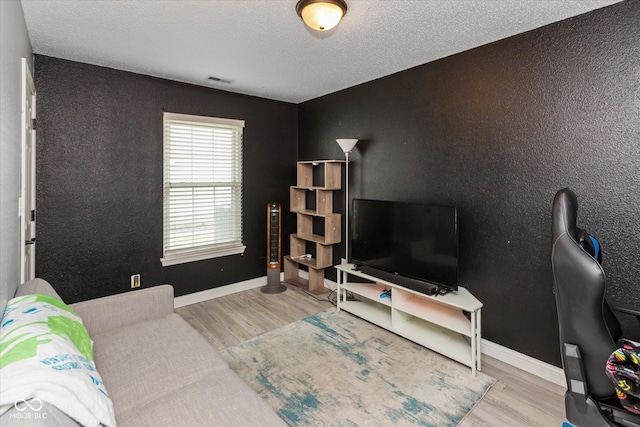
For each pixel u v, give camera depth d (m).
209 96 3.60
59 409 0.91
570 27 2.03
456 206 2.67
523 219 2.29
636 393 1.09
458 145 2.64
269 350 2.56
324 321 3.09
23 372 0.90
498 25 2.14
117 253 3.09
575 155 2.04
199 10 1.96
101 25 2.14
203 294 3.65
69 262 2.84
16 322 1.16
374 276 2.94
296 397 2.00
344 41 2.39
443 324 2.43
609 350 1.17
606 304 1.49
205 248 3.67
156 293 2.13
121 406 1.28
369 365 2.35
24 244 1.98
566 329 1.24
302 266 4.40
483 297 2.53
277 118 4.20
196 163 3.56
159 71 3.06
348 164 3.67
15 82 1.67
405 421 1.80
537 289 2.24
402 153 3.08
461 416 1.84
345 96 3.66
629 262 1.87
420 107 2.90
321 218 4.11
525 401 1.97
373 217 3.06
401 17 2.04
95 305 1.90
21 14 1.88
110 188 3.03
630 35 1.82
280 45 2.47
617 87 1.87
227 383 1.45
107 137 2.99
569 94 2.05
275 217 3.88
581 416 1.21
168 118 3.31
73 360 1.08
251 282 4.05
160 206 3.32
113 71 2.99
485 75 2.45
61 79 2.74
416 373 2.25
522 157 2.27
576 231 1.42
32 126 2.47
